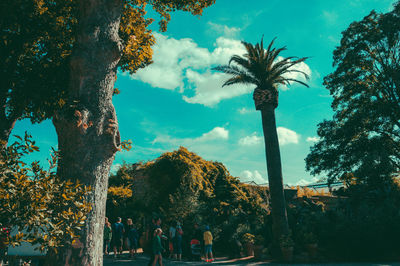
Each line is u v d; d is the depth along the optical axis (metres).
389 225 16.58
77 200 4.58
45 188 3.73
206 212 18.09
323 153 23.80
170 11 11.55
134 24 10.38
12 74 8.41
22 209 3.50
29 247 7.24
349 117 24.52
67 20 9.19
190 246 13.84
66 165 5.23
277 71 17.44
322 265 12.69
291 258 13.84
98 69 5.67
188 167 18.78
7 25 7.80
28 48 8.98
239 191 20.69
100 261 5.28
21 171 3.71
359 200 20.12
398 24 21.70
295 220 18.80
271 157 16.44
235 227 17.59
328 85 25.84
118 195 22.41
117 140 5.73
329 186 25.19
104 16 5.86
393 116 21.92
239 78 17.66
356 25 24.58
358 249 14.77
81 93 5.54
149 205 19.42
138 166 23.33
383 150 20.89
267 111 17.05
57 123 5.35
